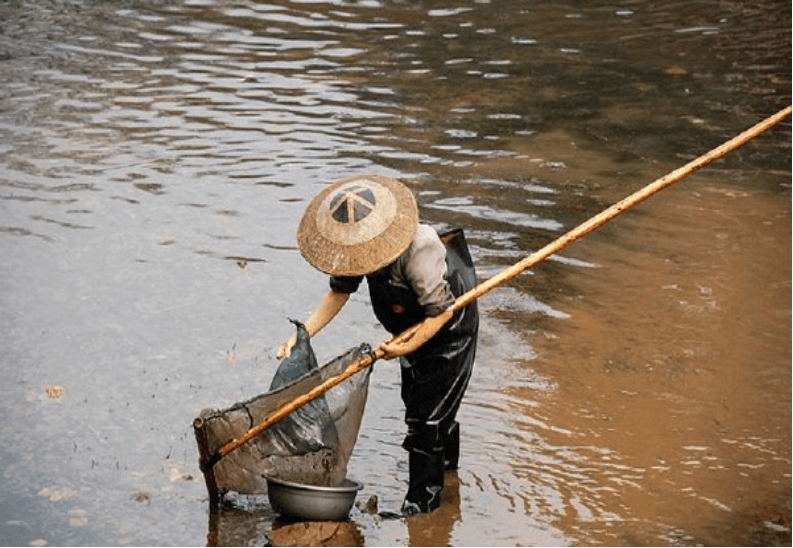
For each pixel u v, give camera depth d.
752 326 10.78
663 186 7.96
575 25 19.98
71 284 11.29
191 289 11.27
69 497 8.30
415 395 8.08
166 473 8.61
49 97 16.11
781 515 8.23
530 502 8.35
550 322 10.80
